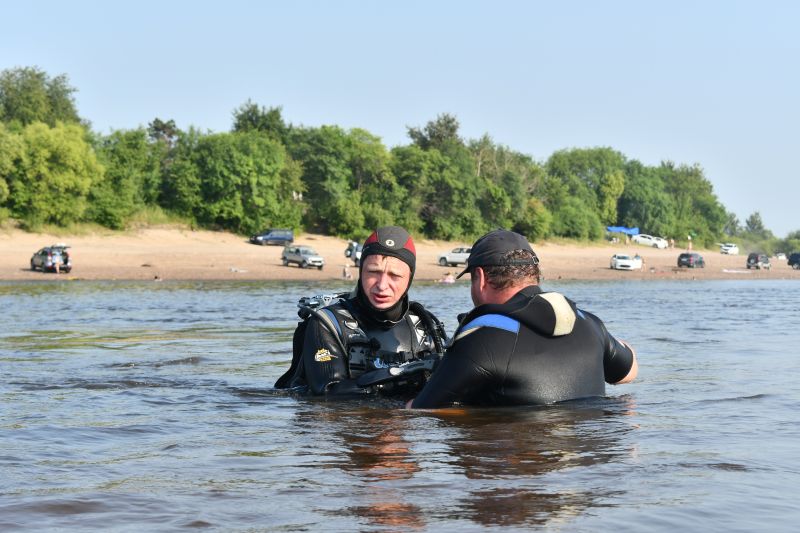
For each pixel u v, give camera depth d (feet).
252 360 23.98
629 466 9.52
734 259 317.83
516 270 13.10
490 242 13.28
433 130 291.99
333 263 179.63
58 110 246.47
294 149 234.99
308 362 15.51
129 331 36.14
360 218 224.94
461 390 12.90
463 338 13.02
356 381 15.12
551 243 294.25
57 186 181.27
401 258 15.21
